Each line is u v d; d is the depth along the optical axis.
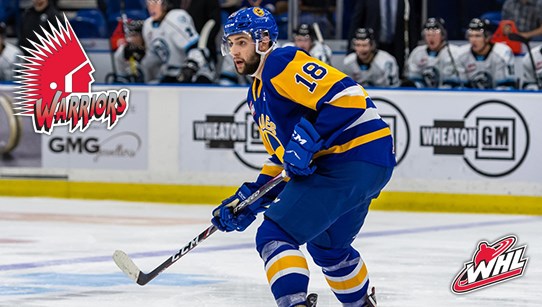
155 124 25.53
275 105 10.01
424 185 24.39
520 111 23.94
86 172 25.98
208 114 25.25
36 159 26.23
